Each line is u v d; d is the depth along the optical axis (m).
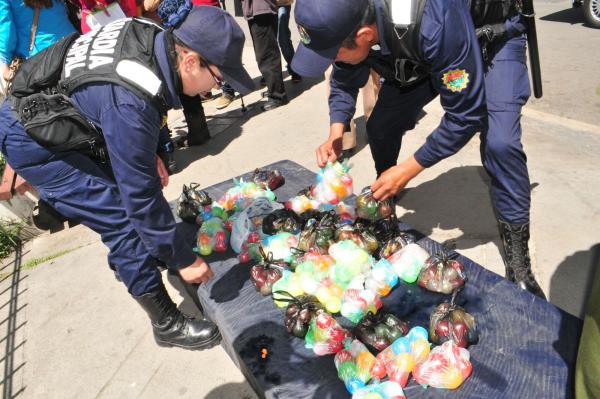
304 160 4.43
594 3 6.76
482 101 1.81
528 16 2.14
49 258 3.68
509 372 1.81
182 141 5.27
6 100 1.96
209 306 2.47
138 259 2.25
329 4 1.70
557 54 6.01
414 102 2.67
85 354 2.71
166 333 2.55
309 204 3.00
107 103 1.65
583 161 3.59
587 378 1.21
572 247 2.81
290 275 2.38
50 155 1.94
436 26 1.67
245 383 2.34
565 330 1.94
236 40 1.70
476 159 3.90
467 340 1.93
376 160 3.04
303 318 2.12
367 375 1.87
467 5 1.94
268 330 2.23
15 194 3.99
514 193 2.27
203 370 2.46
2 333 2.99
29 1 3.38
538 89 2.41
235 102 6.39
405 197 3.60
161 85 1.69
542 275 2.66
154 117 1.71
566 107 4.58
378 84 3.97
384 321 2.05
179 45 1.68
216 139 5.32
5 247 3.90
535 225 3.03
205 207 3.23
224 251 2.83
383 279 2.30
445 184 3.64
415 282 2.37
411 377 1.90
